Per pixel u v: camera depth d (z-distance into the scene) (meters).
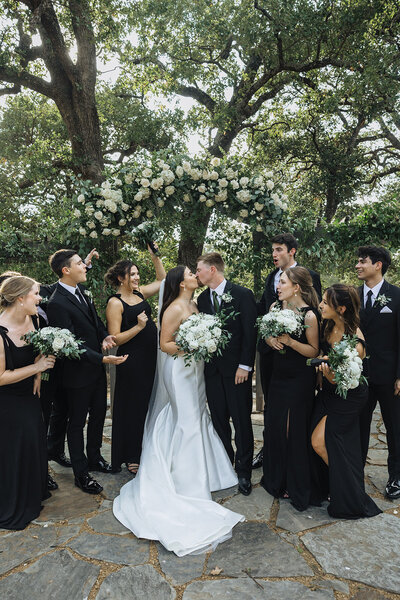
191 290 3.40
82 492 3.37
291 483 3.06
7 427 2.89
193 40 11.84
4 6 8.66
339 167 12.67
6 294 2.93
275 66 10.90
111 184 5.11
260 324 2.98
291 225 5.29
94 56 9.49
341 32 10.22
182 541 2.58
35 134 13.14
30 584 2.31
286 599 2.16
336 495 2.86
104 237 5.43
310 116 13.16
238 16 10.36
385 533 2.71
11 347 2.89
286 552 2.53
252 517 2.93
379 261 3.36
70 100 9.55
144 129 11.91
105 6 9.41
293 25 9.48
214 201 5.26
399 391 3.20
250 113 12.41
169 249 10.70
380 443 4.32
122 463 3.78
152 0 10.55
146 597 2.20
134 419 3.63
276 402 3.14
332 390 2.95
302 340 3.08
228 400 3.38
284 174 13.88
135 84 12.52
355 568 2.38
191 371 3.30
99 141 9.81
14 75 9.17
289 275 3.11
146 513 2.84
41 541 2.70
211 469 3.32
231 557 2.51
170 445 3.25
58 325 3.21
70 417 3.38
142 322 3.46
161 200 5.12
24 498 2.93
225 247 5.59
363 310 3.38
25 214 11.79
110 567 2.44
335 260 5.38
